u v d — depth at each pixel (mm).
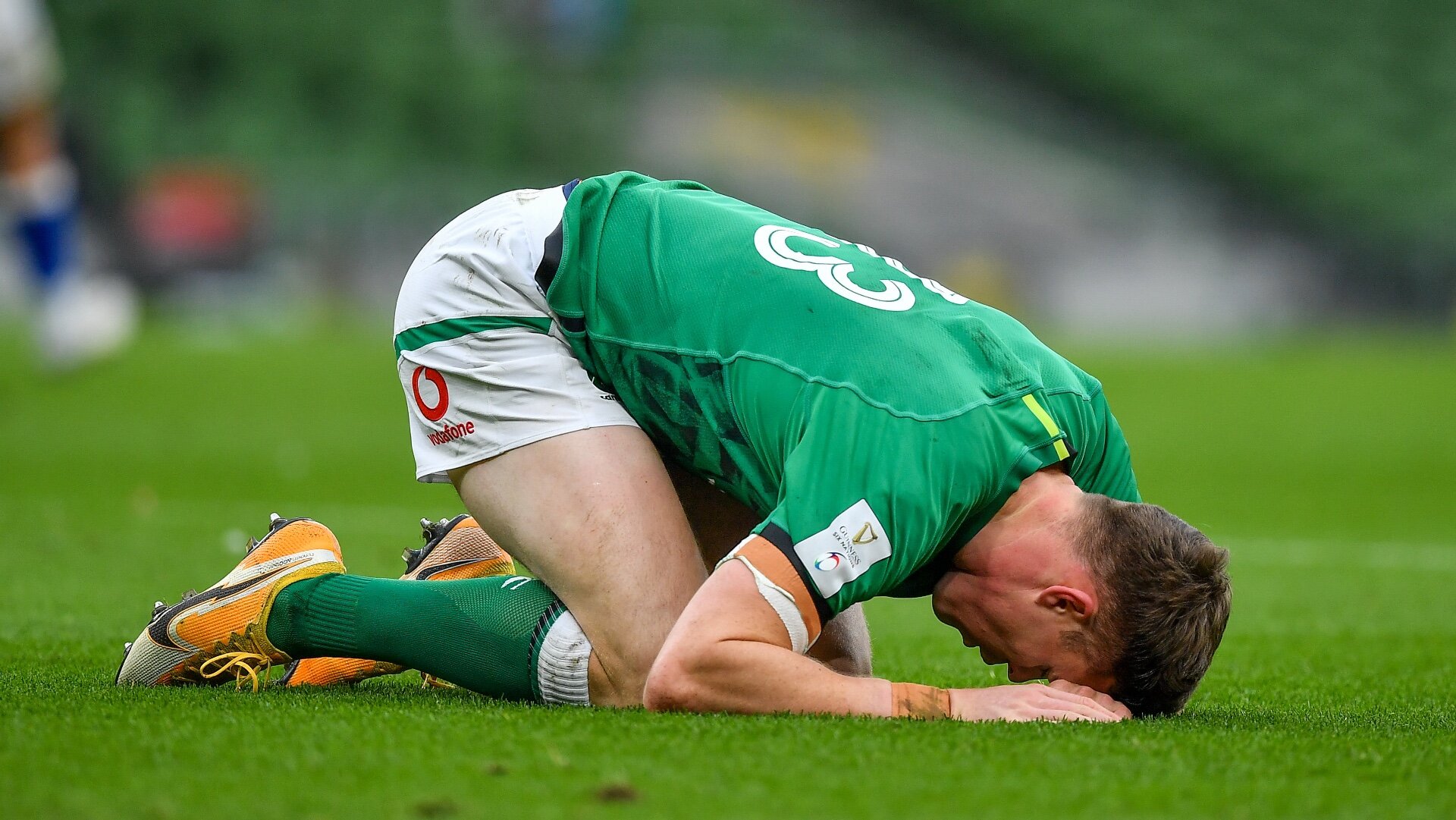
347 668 10188
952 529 8430
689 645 8234
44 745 7363
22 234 32250
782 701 8242
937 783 6918
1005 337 9219
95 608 14344
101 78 78125
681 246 9688
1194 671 8664
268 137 79625
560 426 9500
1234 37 107688
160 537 20609
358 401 44000
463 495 9969
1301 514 28516
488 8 89500
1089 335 94375
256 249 76125
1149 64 104438
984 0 105125
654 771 7020
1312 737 8453
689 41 97062
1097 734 8055
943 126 98812
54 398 41406
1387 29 109375
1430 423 44344
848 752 7422
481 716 8375
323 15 85188
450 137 84625
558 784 6773
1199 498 30844
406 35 87062
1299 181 99562
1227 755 7723
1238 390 52938
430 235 80562
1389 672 12570
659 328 9500
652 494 9383
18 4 30000
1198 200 99750
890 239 95125
